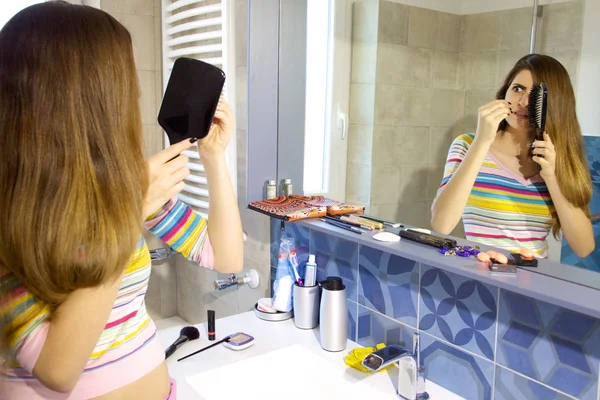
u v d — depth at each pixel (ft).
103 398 2.64
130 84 2.46
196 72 3.28
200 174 6.36
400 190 4.31
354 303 4.65
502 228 3.66
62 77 2.21
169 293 7.70
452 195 3.92
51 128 2.19
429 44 3.93
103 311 2.32
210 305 6.88
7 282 2.31
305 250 5.13
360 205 4.72
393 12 4.17
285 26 5.34
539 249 3.49
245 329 4.84
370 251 4.43
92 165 2.25
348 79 4.65
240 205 5.99
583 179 3.13
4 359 2.41
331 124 4.89
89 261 2.18
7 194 2.20
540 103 3.33
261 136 5.60
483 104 3.65
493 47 3.57
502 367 3.55
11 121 2.21
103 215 2.24
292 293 5.14
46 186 2.17
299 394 4.39
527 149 3.44
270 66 5.49
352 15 4.53
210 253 3.52
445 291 3.85
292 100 5.34
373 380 3.99
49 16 2.29
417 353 3.69
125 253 2.31
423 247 4.01
